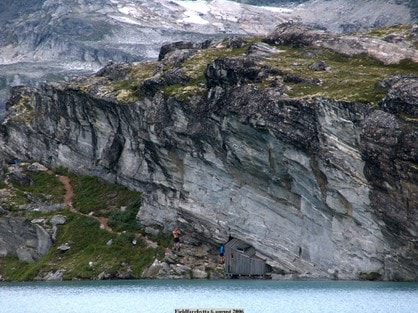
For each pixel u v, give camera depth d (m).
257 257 176.50
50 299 156.50
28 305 149.38
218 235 184.00
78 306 145.00
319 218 163.75
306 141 159.88
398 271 154.25
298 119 161.25
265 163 170.38
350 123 154.25
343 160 155.25
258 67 179.62
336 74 174.12
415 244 148.62
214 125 178.50
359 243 157.25
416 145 145.75
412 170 145.38
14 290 175.75
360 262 158.25
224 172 181.12
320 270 164.88
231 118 173.12
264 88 171.25
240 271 178.50
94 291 166.88
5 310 144.12
